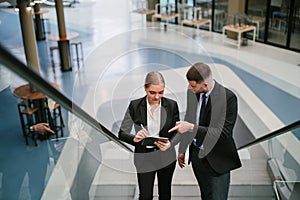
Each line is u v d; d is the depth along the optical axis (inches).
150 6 493.0
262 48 375.2
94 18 519.5
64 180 147.4
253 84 284.5
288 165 143.2
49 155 183.0
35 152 195.3
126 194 128.3
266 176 136.9
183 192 127.5
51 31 458.3
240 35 374.3
